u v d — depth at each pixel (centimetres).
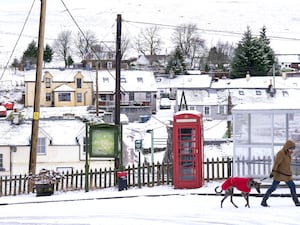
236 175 1916
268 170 1881
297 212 1470
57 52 16088
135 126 5816
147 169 2100
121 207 1672
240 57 10350
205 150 3897
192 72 11212
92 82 8956
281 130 1870
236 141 1919
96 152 2081
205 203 1672
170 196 1839
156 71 11538
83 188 2164
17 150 4294
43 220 1512
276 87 8956
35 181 2084
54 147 4366
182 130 1961
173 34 18475
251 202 1652
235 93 8412
